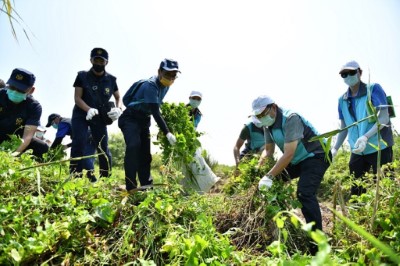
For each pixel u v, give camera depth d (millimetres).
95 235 2594
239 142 5797
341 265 2062
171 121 4816
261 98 3555
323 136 2152
